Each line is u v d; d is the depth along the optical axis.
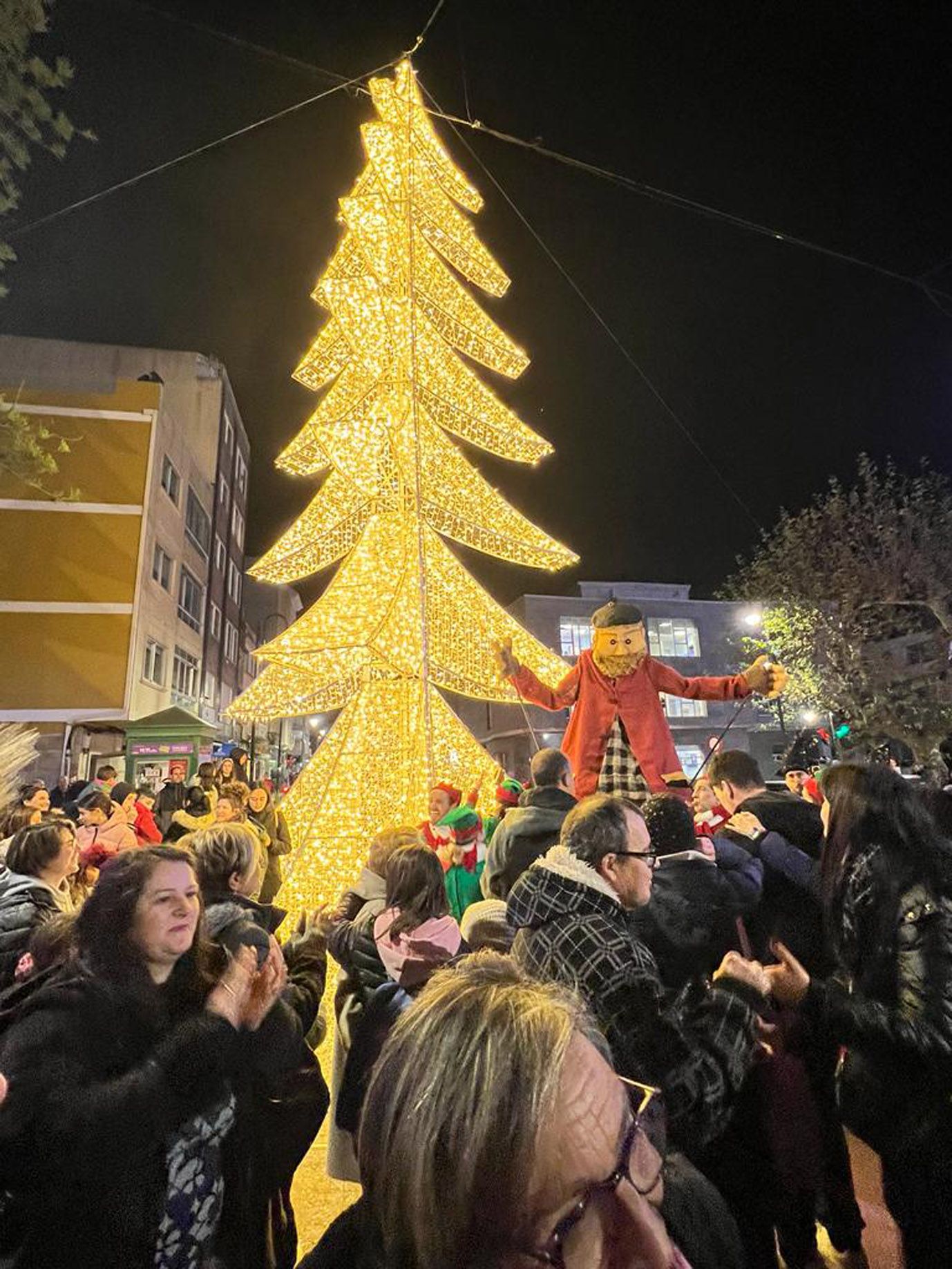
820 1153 2.33
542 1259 0.85
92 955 1.70
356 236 6.54
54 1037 1.53
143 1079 1.53
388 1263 0.91
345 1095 2.37
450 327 6.81
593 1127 0.90
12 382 26.62
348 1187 3.36
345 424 6.52
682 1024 1.76
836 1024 1.91
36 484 12.35
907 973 1.84
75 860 3.07
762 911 2.37
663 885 2.37
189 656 26.11
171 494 23.34
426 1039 0.96
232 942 1.89
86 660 19.17
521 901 2.00
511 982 1.05
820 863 2.18
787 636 21.64
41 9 7.91
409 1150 0.89
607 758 4.24
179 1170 1.55
